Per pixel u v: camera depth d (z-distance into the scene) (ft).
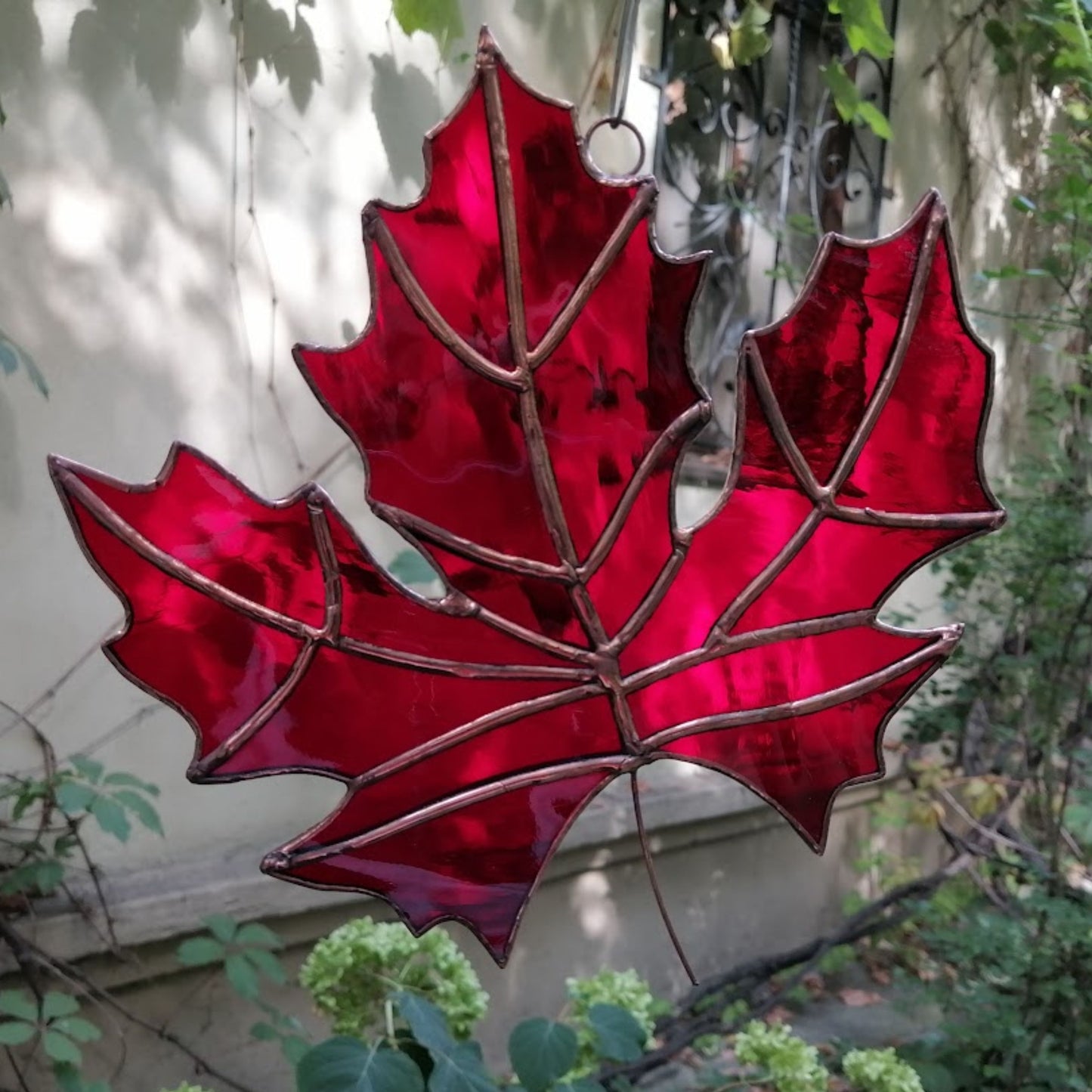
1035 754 6.33
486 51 2.01
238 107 4.32
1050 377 7.43
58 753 4.13
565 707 2.36
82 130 3.96
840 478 2.43
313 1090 2.76
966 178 7.56
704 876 6.54
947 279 2.34
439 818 2.27
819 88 6.69
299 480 4.66
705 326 6.26
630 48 4.90
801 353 2.31
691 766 6.40
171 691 2.04
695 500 6.05
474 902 2.30
